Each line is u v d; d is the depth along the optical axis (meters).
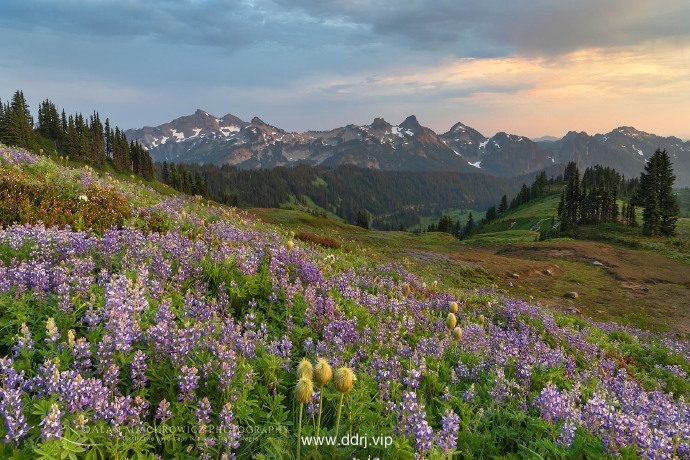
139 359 5.11
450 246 84.31
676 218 101.00
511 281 44.41
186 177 181.50
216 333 6.66
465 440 5.63
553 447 5.13
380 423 5.48
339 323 8.54
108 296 6.10
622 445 5.21
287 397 6.13
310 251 20.19
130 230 10.96
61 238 9.57
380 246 60.09
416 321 11.24
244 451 4.76
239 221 24.19
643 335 23.86
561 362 10.01
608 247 75.12
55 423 3.76
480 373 8.17
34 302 6.64
